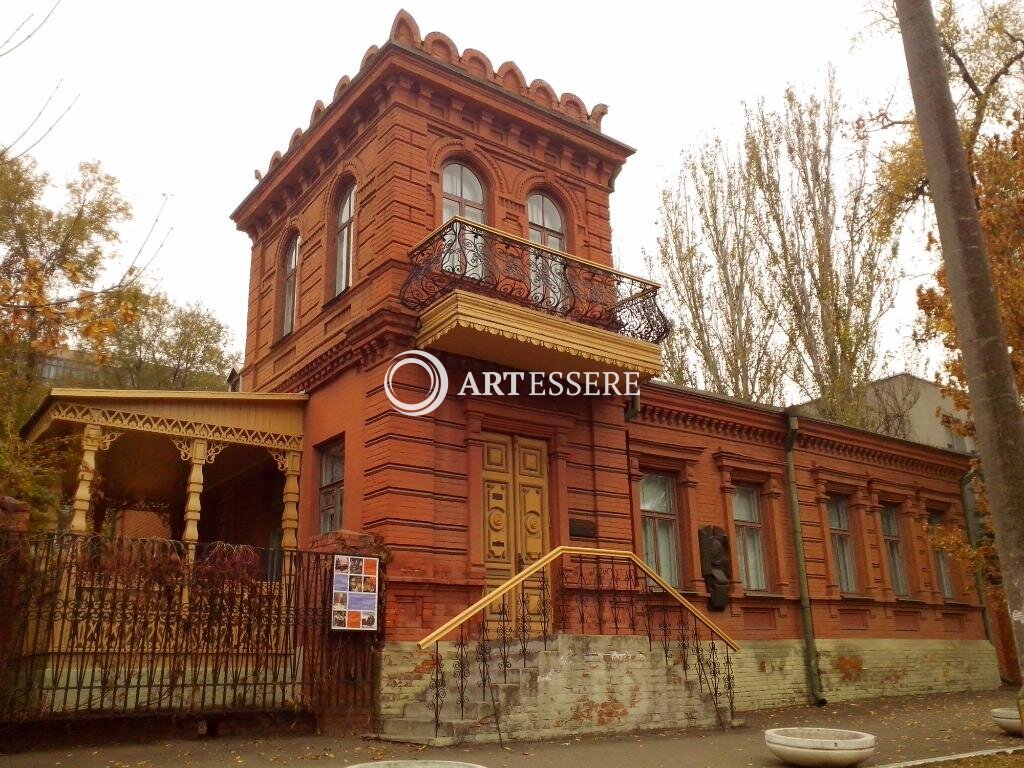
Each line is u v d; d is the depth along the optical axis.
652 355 13.44
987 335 7.87
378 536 11.22
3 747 8.53
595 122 16.22
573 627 12.70
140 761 8.12
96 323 8.62
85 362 20.17
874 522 19.19
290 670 10.62
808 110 25.84
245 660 9.91
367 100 14.20
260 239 17.78
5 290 8.31
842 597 17.66
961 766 8.30
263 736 9.73
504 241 12.66
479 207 14.30
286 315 16.48
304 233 15.96
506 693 9.64
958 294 8.07
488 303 11.73
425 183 13.45
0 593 8.91
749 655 15.52
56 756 8.27
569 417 13.74
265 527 15.87
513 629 12.11
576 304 13.55
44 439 12.75
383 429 11.84
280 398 13.88
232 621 9.88
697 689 11.34
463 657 10.45
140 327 28.56
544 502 13.23
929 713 13.82
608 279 13.89
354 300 13.50
